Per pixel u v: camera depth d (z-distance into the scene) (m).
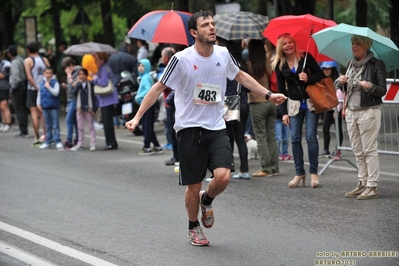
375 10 45.50
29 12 76.12
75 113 36.59
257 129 26.39
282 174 27.08
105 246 17.41
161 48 52.53
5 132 46.66
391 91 25.17
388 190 23.23
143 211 21.17
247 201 22.25
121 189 24.89
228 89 24.98
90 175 28.11
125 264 15.85
